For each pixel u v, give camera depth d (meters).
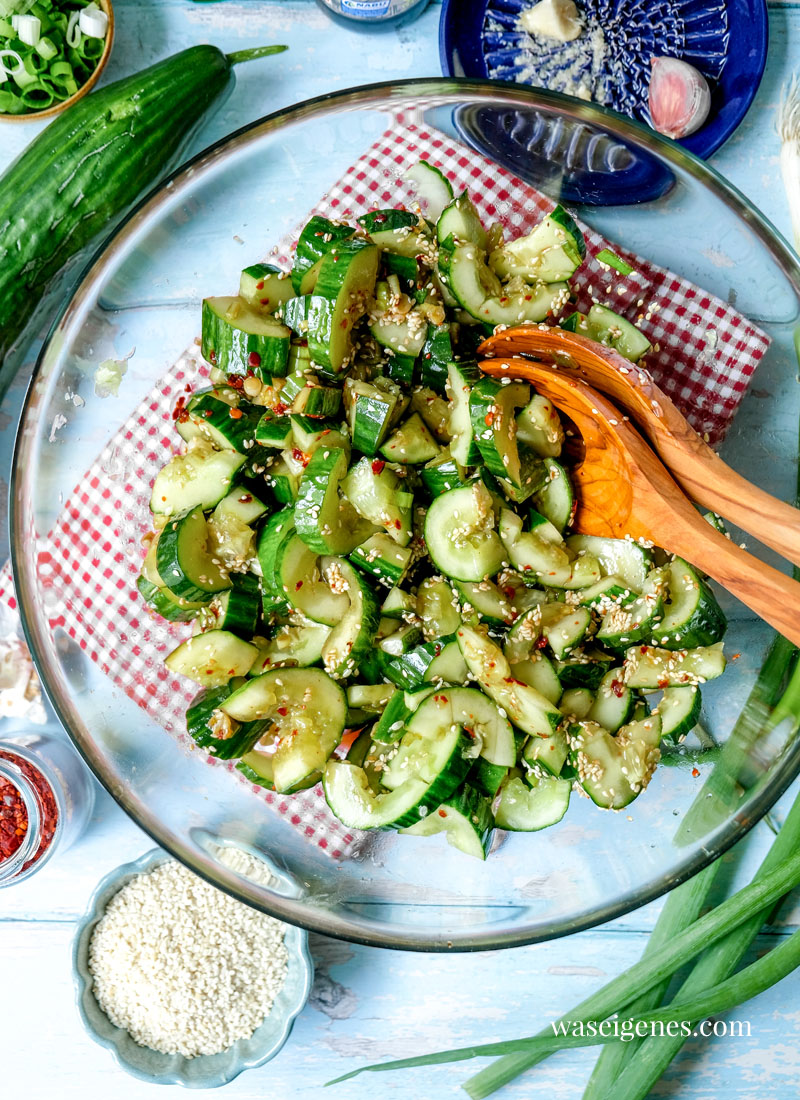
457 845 0.61
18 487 0.63
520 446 0.59
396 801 0.59
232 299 0.61
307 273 0.60
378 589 0.61
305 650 0.61
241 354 0.60
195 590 0.60
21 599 0.62
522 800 0.61
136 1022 0.68
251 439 0.60
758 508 0.57
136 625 0.65
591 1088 0.67
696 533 0.57
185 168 0.63
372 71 0.69
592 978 0.69
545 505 0.60
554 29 0.68
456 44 0.68
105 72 0.69
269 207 0.65
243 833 0.65
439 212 0.63
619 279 0.65
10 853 0.67
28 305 0.67
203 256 0.65
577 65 0.69
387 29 0.69
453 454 0.60
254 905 0.63
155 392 0.65
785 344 0.65
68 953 0.70
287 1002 0.68
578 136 0.64
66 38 0.67
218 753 0.60
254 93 0.69
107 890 0.68
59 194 0.66
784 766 0.62
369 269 0.59
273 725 0.61
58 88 0.67
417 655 0.60
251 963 0.68
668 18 0.68
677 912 0.67
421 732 0.59
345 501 0.59
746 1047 0.70
